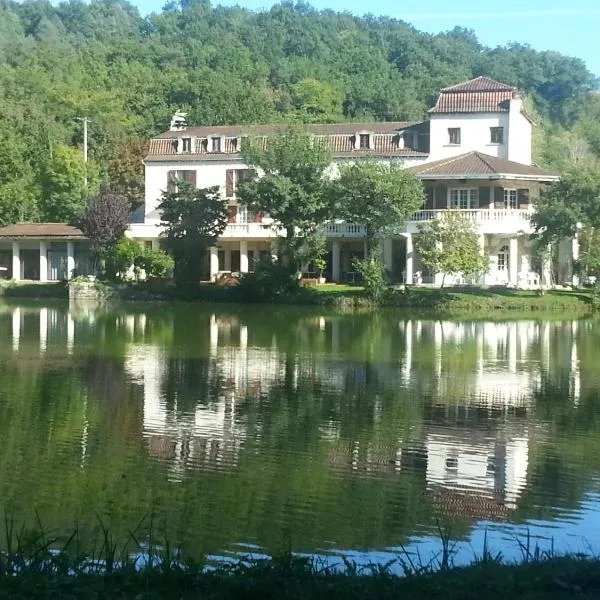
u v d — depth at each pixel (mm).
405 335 56969
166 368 41594
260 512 20406
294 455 25438
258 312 74125
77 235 102188
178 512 20406
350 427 29156
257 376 39406
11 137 121312
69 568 14312
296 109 167625
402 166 87188
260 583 13148
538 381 38656
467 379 39094
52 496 21484
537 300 77562
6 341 52062
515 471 24125
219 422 29766
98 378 38469
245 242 100625
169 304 83250
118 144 135500
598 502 21516
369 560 17312
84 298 88438
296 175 84312
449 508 20891
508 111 97188
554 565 14312
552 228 80875
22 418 30094
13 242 105312
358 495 21812
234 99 153625
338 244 96750
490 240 89438
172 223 90438
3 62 182250
